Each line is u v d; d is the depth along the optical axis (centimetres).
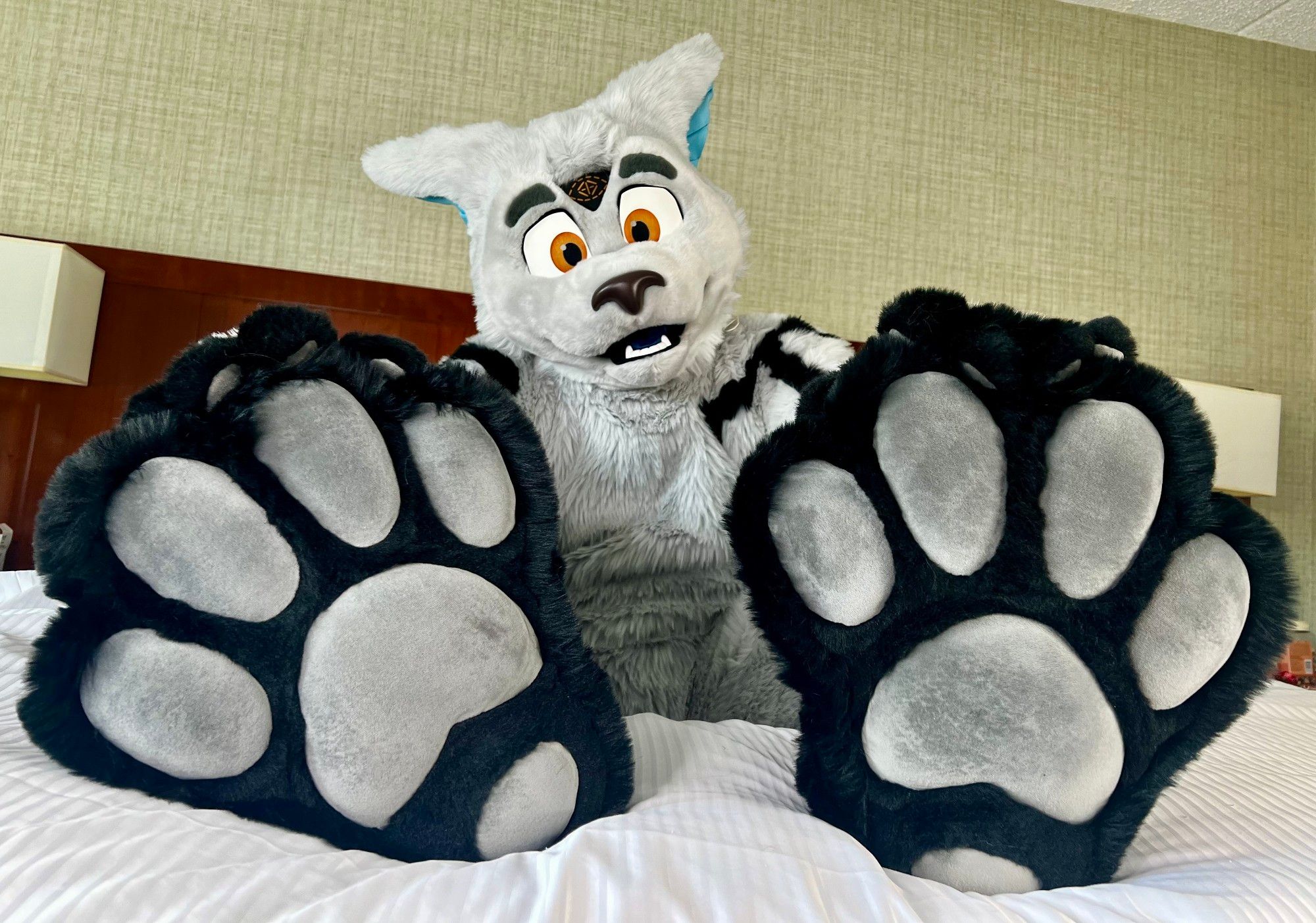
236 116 205
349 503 46
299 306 52
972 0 245
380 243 207
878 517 48
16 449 186
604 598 71
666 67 84
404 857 48
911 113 238
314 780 46
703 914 38
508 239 74
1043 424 49
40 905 35
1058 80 249
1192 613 48
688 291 70
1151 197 253
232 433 45
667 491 74
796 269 229
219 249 201
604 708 53
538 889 40
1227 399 226
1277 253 262
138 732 43
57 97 200
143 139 202
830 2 236
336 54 210
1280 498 258
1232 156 260
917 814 49
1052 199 246
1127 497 48
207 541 44
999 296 239
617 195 73
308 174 206
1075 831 49
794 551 48
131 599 43
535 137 76
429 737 47
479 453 50
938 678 48
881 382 49
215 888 38
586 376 73
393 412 49
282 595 45
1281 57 267
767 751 62
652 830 45
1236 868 49
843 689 50
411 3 213
